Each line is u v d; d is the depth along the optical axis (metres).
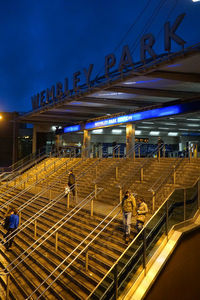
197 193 9.10
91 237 8.86
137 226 7.84
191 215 8.69
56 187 17.73
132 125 20.88
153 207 9.52
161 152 26.81
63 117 26.30
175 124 28.33
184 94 16.64
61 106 21.23
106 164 17.77
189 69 11.42
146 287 6.35
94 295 6.33
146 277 6.59
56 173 20.91
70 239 9.34
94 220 10.00
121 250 7.55
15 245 10.55
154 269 6.73
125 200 8.06
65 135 32.47
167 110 17.52
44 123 30.91
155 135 31.59
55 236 9.61
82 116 25.94
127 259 7.11
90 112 22.95
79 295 6.53
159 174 13.02
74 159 22.78
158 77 11.78
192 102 15.84
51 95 19.91
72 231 9.77
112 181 14.37
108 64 13.13
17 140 38.03
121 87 15.03
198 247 8.23
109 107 22.20
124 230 8.07
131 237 8.15
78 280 7.05
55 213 12.07
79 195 14.71
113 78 12.95
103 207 11.41
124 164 16.31
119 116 21.81
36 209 13.78
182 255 7.57
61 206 12.59
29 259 9.04
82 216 10.70
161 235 7.40
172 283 7.16
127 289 6.23
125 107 21.78
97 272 7.07
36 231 10.78
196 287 7.93
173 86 14.92
